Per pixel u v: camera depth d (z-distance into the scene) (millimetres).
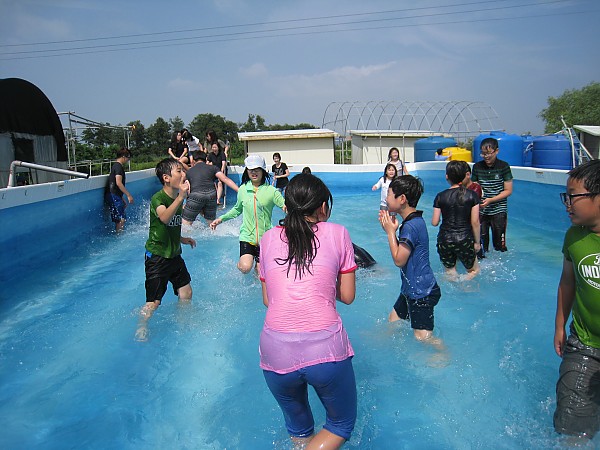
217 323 4676
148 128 71062
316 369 2348
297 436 2658
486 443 2803
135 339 4367
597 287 2506
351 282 2652
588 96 59125
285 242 2596
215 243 8609
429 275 3994
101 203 9391
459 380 3498
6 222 5820
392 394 3346
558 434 2707
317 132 27156
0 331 4629
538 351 3906
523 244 7531
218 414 3207
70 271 6859
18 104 10984
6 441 2945
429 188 14344
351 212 12078
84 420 3168
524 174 9000
